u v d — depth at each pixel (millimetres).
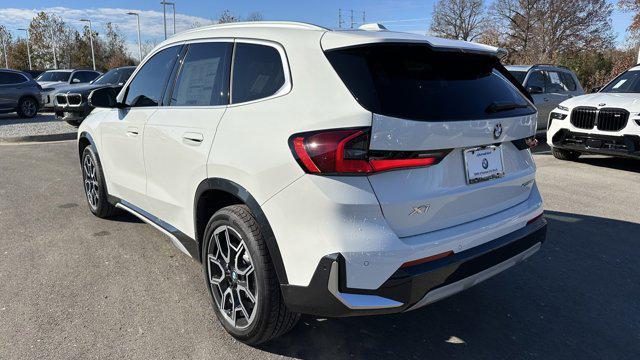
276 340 2982
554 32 53781
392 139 2277
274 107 2598
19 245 4430
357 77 2396
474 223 2660
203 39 3416
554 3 53312
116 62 57344
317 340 2990
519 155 3018
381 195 2291
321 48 2566
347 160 2242
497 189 2809
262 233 2561
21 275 3803
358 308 2289
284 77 2648
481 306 3432
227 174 2758
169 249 4363
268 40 2863
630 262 4199
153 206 3783
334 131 2271
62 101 13023
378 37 2477
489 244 2680
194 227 3217
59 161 8633
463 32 66562
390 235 2299
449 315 3309
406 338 3027
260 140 2570
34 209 5555
